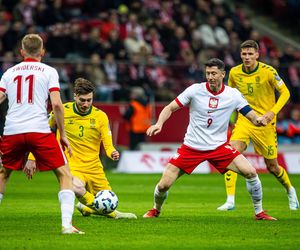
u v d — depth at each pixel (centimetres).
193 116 2445
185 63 5925
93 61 5625
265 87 2952
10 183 4284
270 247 1873
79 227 2217
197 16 7188
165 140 5778
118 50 5978
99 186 2531
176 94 5847
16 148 2059
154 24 6562
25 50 2084
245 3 8719
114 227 2231
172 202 3259
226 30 7075
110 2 6925
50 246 1845
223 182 4606
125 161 5384
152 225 2289
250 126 2955
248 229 2211
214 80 2397
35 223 2317
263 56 6894
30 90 2047
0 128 4953
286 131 5859
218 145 2436
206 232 2139
